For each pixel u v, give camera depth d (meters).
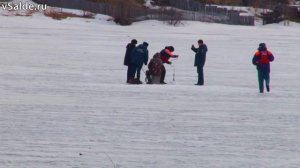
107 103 62.94
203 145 44.94
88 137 46.38
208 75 95.88
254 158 41.41
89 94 69.12
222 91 75.81
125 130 49.41
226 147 44.47
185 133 49.00
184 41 172.50
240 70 104.50
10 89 70.94
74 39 160.38
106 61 109.81
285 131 50.84
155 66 82.69
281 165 39.66
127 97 67.62
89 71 93.88
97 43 150.88
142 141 45.66
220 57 128.62
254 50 151.50
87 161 39.47
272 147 44.81
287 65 116.31
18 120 52.19
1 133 46.81
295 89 80.62
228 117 56.88
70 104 61.53
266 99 69.62
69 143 44.25
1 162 38.72
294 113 60.03
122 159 40.25
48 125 50.41
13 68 93.25
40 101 62.94
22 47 129.88
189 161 40.22
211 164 39.62
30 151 41.62
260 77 75.44
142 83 82.81
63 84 77.25
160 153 42.19
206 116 57.09
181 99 67.38
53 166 38.09
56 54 118.31
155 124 52.41
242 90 77.81
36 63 101.69
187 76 93.81
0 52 117.44
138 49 81.38
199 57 81.75
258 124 53.75
